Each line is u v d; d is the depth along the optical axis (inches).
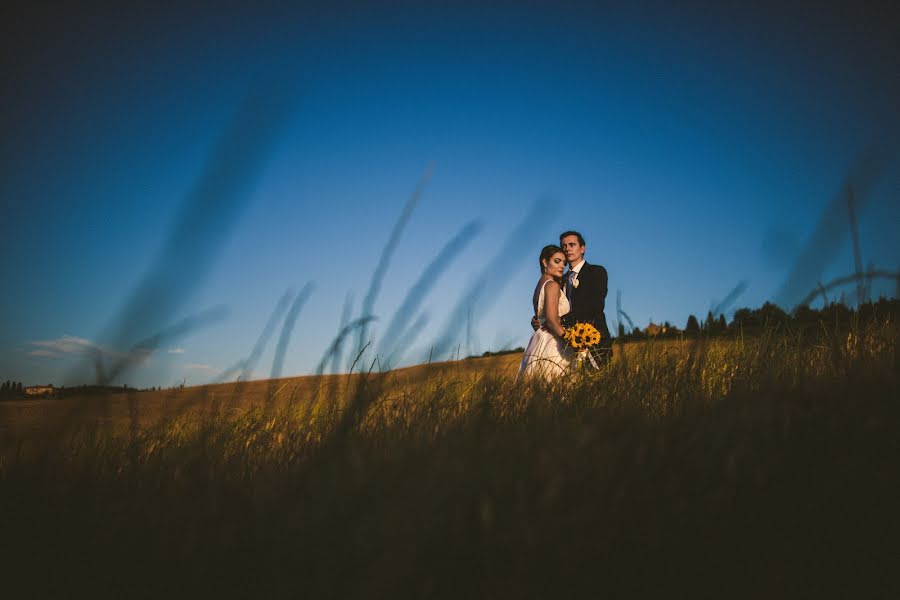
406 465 37.5
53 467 44.3
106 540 40.4
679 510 37.9
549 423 61.7
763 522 39.6
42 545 40.2
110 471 54.0
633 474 39.3
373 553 31.2
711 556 37.7
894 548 39.1
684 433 45.4
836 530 40.0
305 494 35.8
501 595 32.9
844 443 44.9
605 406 75.5
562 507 37.2
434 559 32.4
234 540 35.8
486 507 34.0
